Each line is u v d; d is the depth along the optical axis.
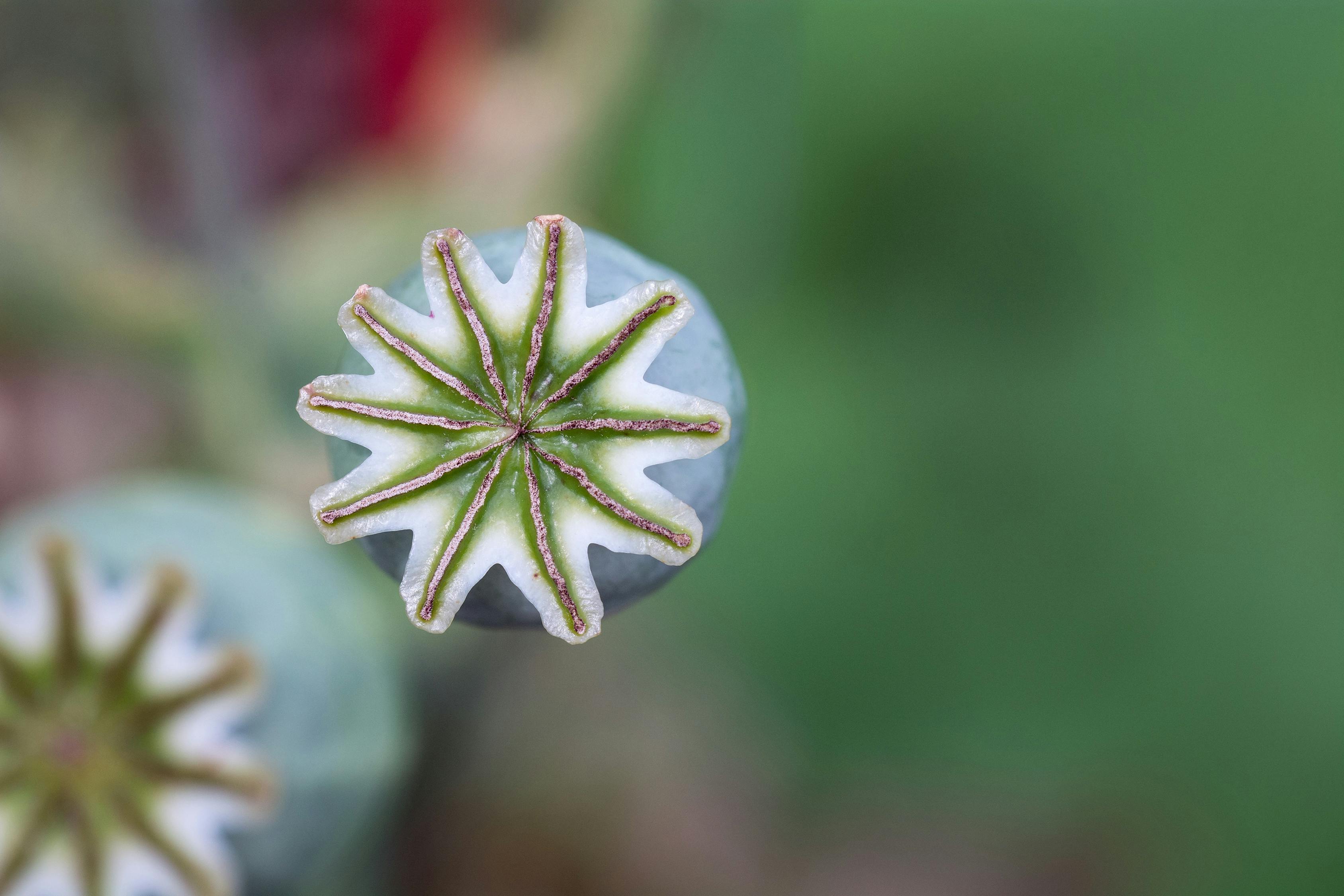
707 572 0.37
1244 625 0.37
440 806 0.34
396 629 0.26
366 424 0.19
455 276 0.19
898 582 0.37
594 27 0.32
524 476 0.19
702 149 0.35
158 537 0.22
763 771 0.38
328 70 0.32
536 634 0.34
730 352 0.20
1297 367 0.39
